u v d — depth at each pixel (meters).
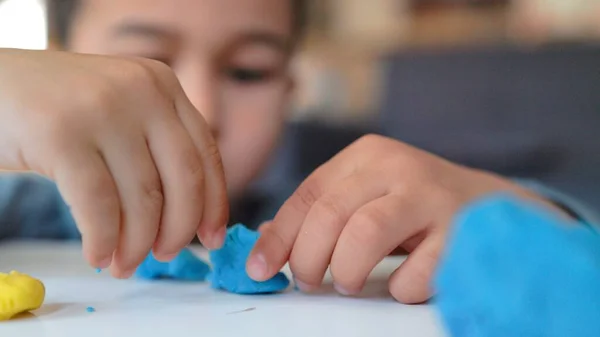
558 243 0.25
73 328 0.32
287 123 0.89
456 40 0.94
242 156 0.84
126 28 0.81
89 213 0.36
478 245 0.26
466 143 0.92
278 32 0.86
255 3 0.84
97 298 0.36
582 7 0.92
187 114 0.39
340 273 0.37
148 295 0.36
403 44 0.94
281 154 0.88
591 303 0.24
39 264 0.44
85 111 0.36
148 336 0.31
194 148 0.38
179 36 0.81
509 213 0.26
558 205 0.54
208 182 0.38
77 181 0.35
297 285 0.38
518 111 0.93
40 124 0.36
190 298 0.36
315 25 0.92
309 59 0.92
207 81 0.81
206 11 0.81
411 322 0.33
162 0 0.81
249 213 0.83
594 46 0.92
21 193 0.76
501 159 0.91
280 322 0.32
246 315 0.33
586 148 0.91
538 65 0.93
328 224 0.38
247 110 0.84
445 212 0.38
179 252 0.38
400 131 0.92
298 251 0.37
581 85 0.92
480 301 0.25
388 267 0.42
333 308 0.35
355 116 0.92
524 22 0.93
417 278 0.35
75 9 0.84
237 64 0.84
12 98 0.36
